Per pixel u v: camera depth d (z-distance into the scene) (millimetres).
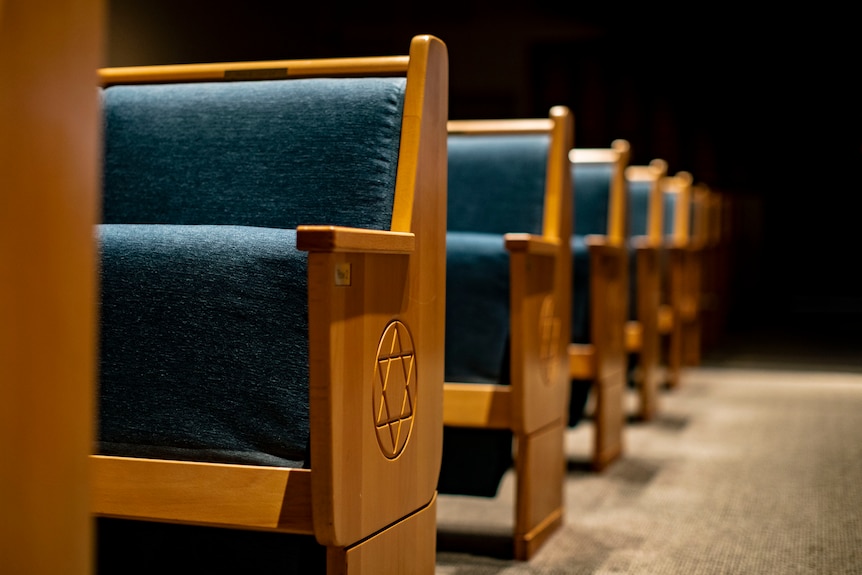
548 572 2166
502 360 2262
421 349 1674
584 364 3195
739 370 6516
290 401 1468
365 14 9133
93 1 897
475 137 2676
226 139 1823
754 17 9859
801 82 10828
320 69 1835
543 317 2340
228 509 1473
